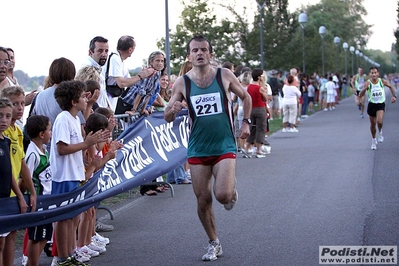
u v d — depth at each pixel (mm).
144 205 9898
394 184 10570
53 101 7121
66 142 6250
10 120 5461
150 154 9375
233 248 6965
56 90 6387
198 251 6965
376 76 15711
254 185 11102
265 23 32375
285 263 6285
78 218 6898
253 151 15867
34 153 6348
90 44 9266
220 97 6457
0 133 5512
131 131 9086
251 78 15539
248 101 6719
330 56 48938
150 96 10617
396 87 84750
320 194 9922
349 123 25297
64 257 6422
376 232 7367
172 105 6531
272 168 13219
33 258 6207
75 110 6426
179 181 11828
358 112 32938
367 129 21969
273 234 7500
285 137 20328
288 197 9797
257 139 15297
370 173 11852
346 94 58938
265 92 15328
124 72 10195
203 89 6473
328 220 8094
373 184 10641
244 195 10141
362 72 29500
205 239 7500
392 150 15336
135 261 6711
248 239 7324
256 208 9055
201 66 6469
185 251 7000
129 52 10234
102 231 8188
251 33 31516
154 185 10898
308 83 34844
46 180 6457
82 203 6637
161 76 11883
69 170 6434
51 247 7188
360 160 13773
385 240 7000
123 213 9328
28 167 6270
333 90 36156
